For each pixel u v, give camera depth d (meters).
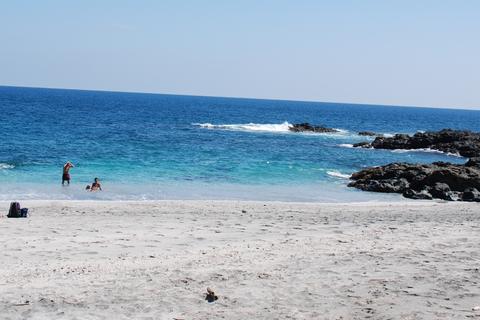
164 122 96.25
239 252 13.37
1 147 44.72
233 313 8.93
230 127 86.69
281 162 43.22
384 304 9.23
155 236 15.64
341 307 9.14
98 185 27.44
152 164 38.31
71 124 78.19
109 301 9.45
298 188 31.66
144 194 26.94
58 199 24.50
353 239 15.22
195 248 14.09
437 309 8.95
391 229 17.16
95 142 52.81
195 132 74.00
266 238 15.67
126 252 13.52
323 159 47.66
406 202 27.98
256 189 30.44
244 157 45.38
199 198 26.72
